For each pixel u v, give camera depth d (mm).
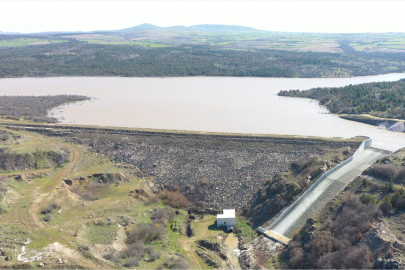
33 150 118438
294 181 96812
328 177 98562
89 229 83125
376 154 110375
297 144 115250
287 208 90062
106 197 99938
